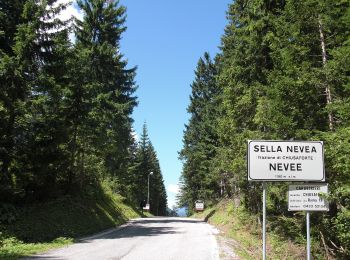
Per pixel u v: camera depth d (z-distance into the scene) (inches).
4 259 509.4
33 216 840.9
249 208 1011.9
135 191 3093.0
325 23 547.2
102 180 1753.2
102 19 1604.3
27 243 700.0
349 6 537.3
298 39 563.2
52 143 855.1
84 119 1087.6
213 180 1889.8
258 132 730.8
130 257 549.6
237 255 572.1
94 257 549.0
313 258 505.0
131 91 1822.1
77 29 1550.2
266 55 754.2
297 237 552.1
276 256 548.1
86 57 1099.9
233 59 841.5
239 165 844.0
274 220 710.5
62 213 952.9
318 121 560.1
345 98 507.8
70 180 1139.9
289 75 550.3
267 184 682.2
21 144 820.0
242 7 924.0
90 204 1206.9
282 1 719.7
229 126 942.4
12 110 770.8
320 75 525.3
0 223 737.6
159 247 673.6
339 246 511.5
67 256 557.3
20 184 824.3
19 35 765.9
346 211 441.7
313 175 372.8
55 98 878.4
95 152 1203.9
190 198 2992.1
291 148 375.9
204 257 550.3
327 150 467.2
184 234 950.4
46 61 868.6
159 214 4862.2
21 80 771.4
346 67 501.0
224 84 895.7
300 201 370.0
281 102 559.2
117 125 1648.6
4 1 810.2
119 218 1424.7
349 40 509.4
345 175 454.6
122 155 1803.6
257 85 734.5
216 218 1504.7
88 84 1087.0
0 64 729.6
